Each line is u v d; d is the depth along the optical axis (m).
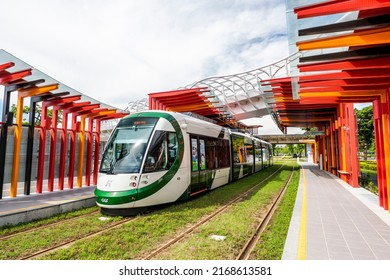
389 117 7.81
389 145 7.94
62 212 8.53
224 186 13.68
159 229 6.53
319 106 17.09
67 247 5.54
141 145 8.46
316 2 5.07
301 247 5.08
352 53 6.41
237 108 24.12
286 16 6.43
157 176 8.40
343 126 15.96
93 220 7.49
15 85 9.72
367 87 8.31
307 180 16.73
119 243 5.62
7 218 6.93
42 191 11.09
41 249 5.44
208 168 11.46
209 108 18.23
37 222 7.30
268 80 12.79
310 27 5.75
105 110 12.47
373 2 4.70
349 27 5.47
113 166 8.38
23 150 10.61
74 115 12.19
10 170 10.30
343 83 7.97
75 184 13.56
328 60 6.66
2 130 9.34
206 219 7.43
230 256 4.93
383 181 8.41
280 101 15.59
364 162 34.06
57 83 9.62
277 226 6.66
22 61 8.14
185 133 9.89
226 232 6.18
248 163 18.64
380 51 6.19
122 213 7.90
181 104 17.44
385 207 8.27
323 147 26.55
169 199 8.83
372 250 4.94
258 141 23.91
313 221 6.95
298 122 26.03
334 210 8.24
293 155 79.38
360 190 12.41
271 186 13.76
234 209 8.52
